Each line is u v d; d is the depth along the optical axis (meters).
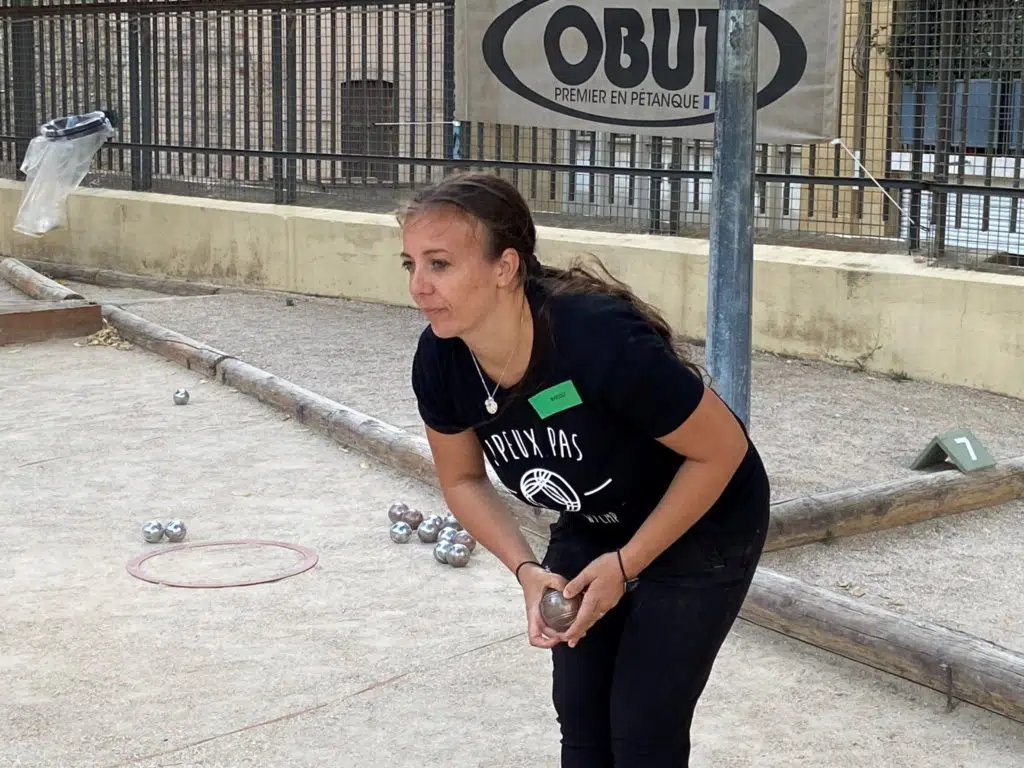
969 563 5.36
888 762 3.80
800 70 8.85
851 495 5.65
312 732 4.01
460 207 2.40
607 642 2.83
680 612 2.69
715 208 5.59
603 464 2.58
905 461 6.68
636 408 2.47
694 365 2.61
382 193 12.23
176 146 13.43
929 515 5.84
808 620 4.48
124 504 6.26
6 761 3.82
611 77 9.85
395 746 3.92
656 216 10.11
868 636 4.31
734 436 2.55
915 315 8.51
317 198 12.59
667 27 9.48
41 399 8.41
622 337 2.45
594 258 2.63
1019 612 4.86
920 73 8.70
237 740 3.95
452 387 2.62
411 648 4.62
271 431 7.55
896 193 9.09
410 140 11.55
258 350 9.74
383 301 11.72
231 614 4.93
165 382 8.85
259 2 12.33
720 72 5.50
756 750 3.88
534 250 2.55
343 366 9.16
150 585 5.21
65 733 3.99
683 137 9.58
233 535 5.83
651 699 2.69
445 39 11.09
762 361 9.11
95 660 4.51
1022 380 8.07
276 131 12.62
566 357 2.46
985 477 6.03
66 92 14.32
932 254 8.80
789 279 9.09
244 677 4.38
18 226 13.75
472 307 2.44
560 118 10.20
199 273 13.12
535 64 10.24
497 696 4.25
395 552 5.61
